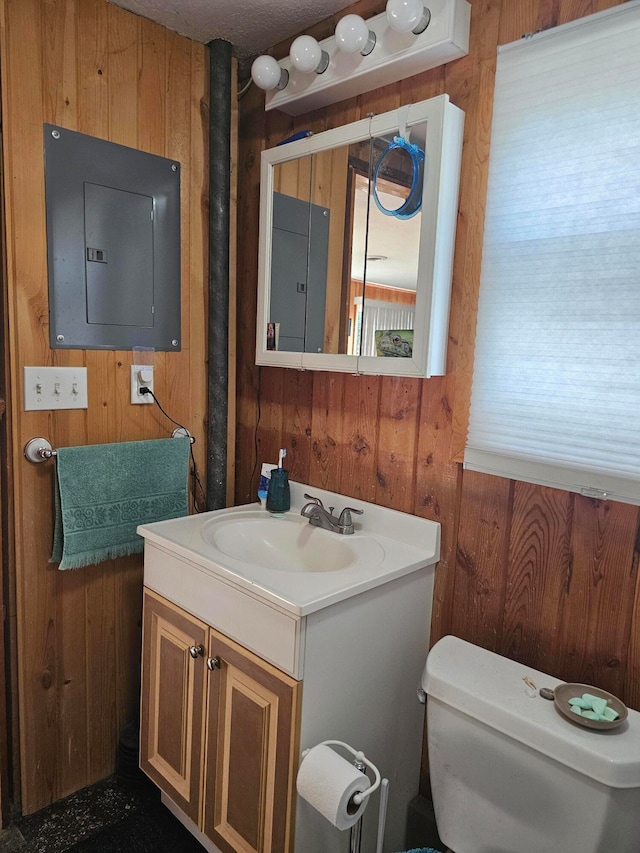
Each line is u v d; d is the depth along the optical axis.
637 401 1.11
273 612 1.20
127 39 1.60
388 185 1.41
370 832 1.42
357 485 1.67
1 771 1.58
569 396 1.21
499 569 1.36
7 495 1.53
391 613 1.37
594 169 1.15
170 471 1.78
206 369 1.92
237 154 1.93
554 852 1.03
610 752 0.96
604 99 1.12
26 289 1.47
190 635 1.44
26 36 1.42
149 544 1.55
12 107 1.41
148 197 1.69
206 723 1.41
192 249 1.83
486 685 1.14
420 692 1.23
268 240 1.74
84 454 1.57
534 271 1.24
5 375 1.49
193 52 1.76
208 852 1.52
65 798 1.71
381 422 1.59
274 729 1.22
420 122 1.33
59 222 1.51
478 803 1.14
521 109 1.25
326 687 1.23
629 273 1.11
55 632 1.63
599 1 1.13
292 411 1.85
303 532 1.65
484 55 1.31
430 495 1.49
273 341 1.76
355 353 1.51
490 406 1.34
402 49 1.35
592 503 1.20
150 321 1.74
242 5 1.56
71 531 1.56
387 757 1.44
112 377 1.68
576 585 1.24
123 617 1.78
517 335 1.28
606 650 1.20
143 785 1.72
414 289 1.36
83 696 1.72
